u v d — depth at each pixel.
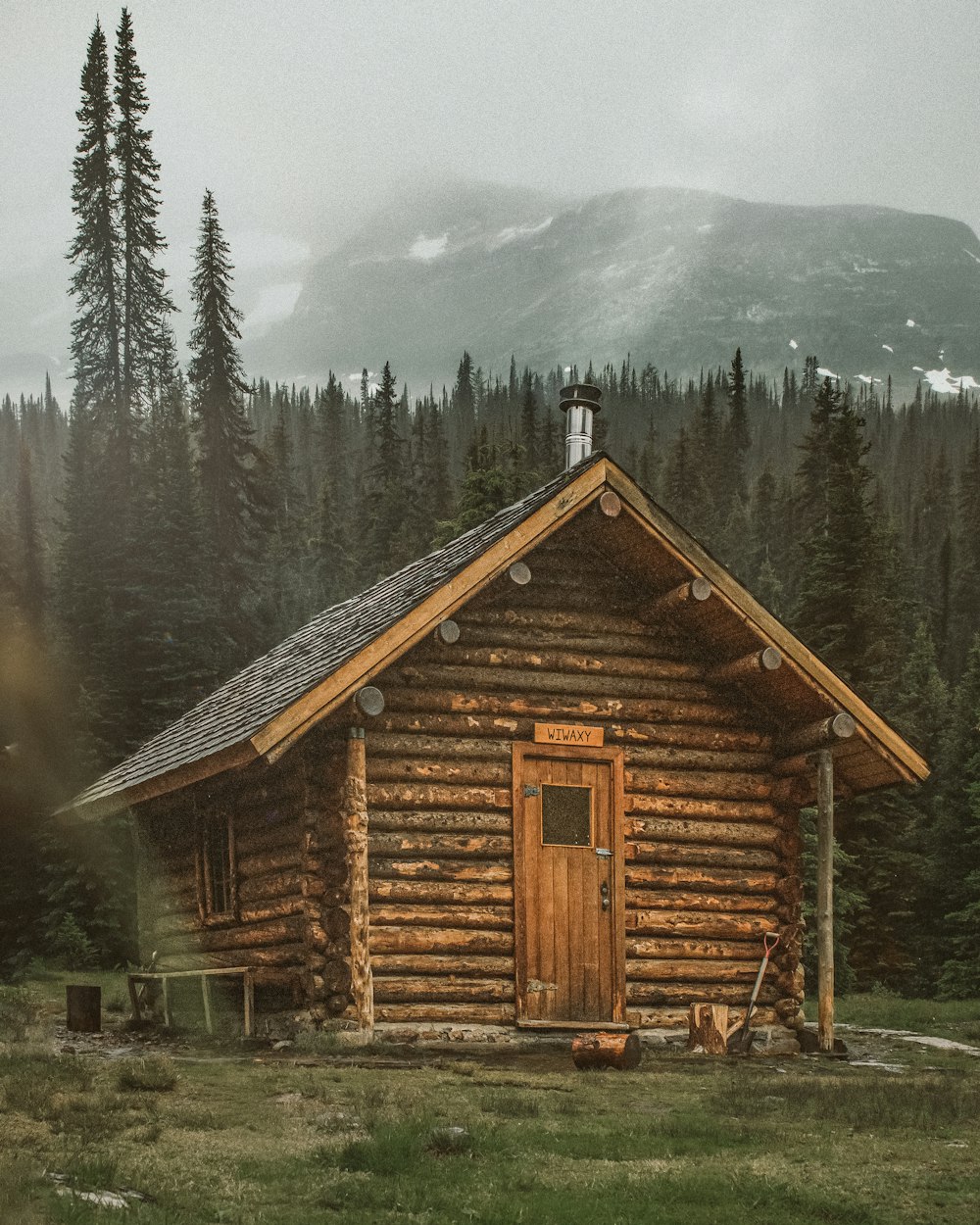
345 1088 11.07
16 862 34.66
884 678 49.06
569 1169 8.27
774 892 17.11
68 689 41.12
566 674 16.66
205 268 68.88
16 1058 11.54
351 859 15.00
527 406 127.12
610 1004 16.06
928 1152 8.95
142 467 64.31
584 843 16.31
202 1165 7.98
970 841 47.69
